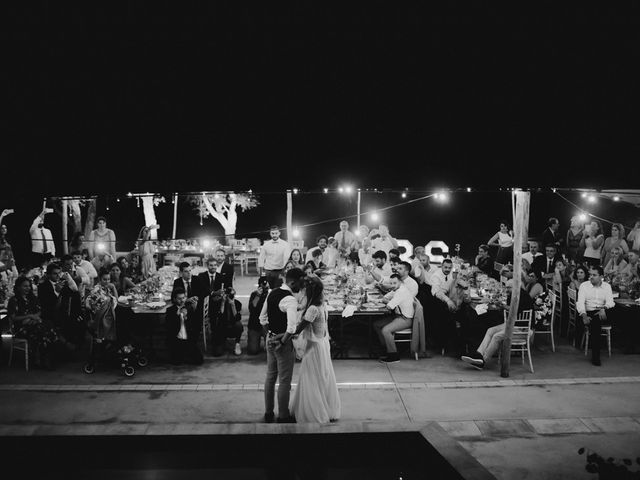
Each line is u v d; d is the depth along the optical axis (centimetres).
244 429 539
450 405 666
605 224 1310
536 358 841
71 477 498
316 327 604
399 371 784
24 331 774
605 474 318
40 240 1104
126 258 1216
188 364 809
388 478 502
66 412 642
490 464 518
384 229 1200
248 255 1466
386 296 859
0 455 523
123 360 763
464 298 848
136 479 495
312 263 880
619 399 682
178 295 801
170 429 538
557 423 600
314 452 534
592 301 836
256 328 848
